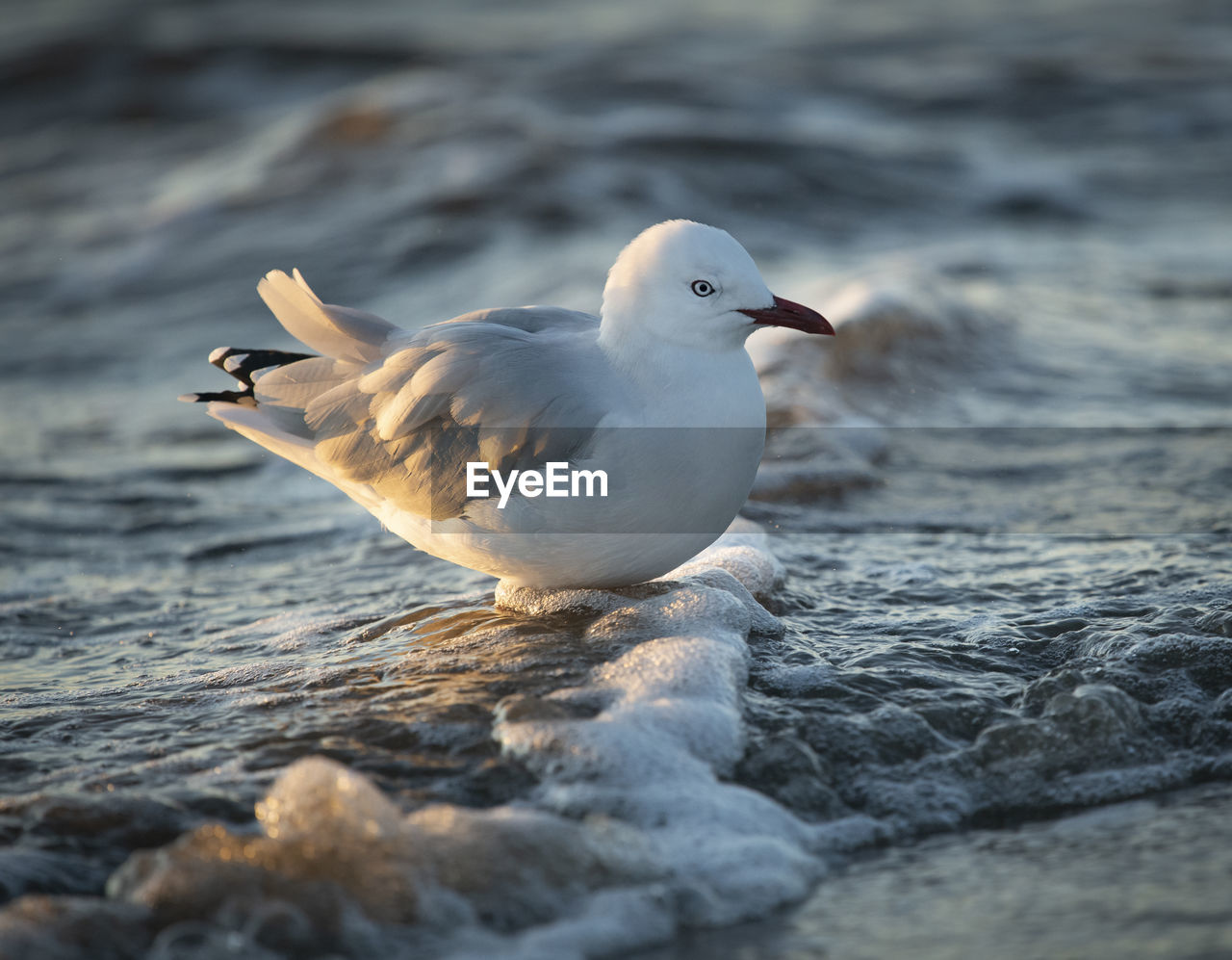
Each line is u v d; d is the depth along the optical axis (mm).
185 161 32031
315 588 10812
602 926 5734
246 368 9562
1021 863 6285
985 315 18547
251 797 6754
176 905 5711
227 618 10195
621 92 33531
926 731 7430
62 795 6719
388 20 51250
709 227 8344
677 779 6797
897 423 14820
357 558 11586
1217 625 8430
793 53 42188
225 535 12586
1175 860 6148
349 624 9695
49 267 25109
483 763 7078
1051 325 18688
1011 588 9883
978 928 5664
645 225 24719
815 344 16094
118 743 7598
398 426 8539
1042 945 5465
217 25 48938
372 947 5574
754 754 7141
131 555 12102
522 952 5555
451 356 8531
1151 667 8008
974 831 6719
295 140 30078
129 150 34031
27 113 38812
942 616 9281
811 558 10812
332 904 5715
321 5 56156
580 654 8352
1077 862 6230
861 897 6051
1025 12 49906
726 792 6723
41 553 12164
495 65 39906
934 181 28406
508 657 8383
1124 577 9953
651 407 8195
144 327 21906
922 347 16891
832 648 8680
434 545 8883
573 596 9281
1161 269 22125
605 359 8406
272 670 8695
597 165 27203
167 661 9266
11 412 17688
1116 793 6957
